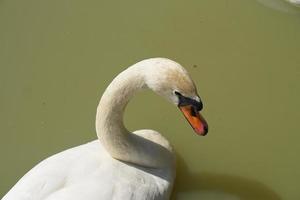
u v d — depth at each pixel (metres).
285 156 5.76
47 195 4.57
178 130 6.03
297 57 6.29
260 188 5.64
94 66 6.68
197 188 5.71
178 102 4.37
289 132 5.88
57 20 7.06
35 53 6.87
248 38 6.52
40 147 6.25
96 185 4.63
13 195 4.66
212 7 6.82
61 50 6.85
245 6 6.76
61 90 6.57
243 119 5.98
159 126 6.09
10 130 6.39
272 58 6.33
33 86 6.64
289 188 5.61
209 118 6.02
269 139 5.86
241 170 5.74
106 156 5.00
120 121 4.87
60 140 6.26
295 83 6.13
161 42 6.70
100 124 4.88
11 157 6.24
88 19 7.04
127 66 6.62
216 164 5.80
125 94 4.66
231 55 6.43
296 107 5.99
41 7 7.17
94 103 6.44
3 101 6.59
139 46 6.73
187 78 4.24
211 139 5.92
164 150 5.28
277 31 6.52
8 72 6.77
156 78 4.32
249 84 6.20
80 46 6.85
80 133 6.27
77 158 4.87
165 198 5.12
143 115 6.18
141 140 5.10
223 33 6.61
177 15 6.86
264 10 6.70
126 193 4.69
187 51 6.56
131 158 5.00
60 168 4.74
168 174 5.23
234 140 5.89
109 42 6.83
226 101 6.10
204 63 6.42
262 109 6.02
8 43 6.97
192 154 5.86
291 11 6.64
